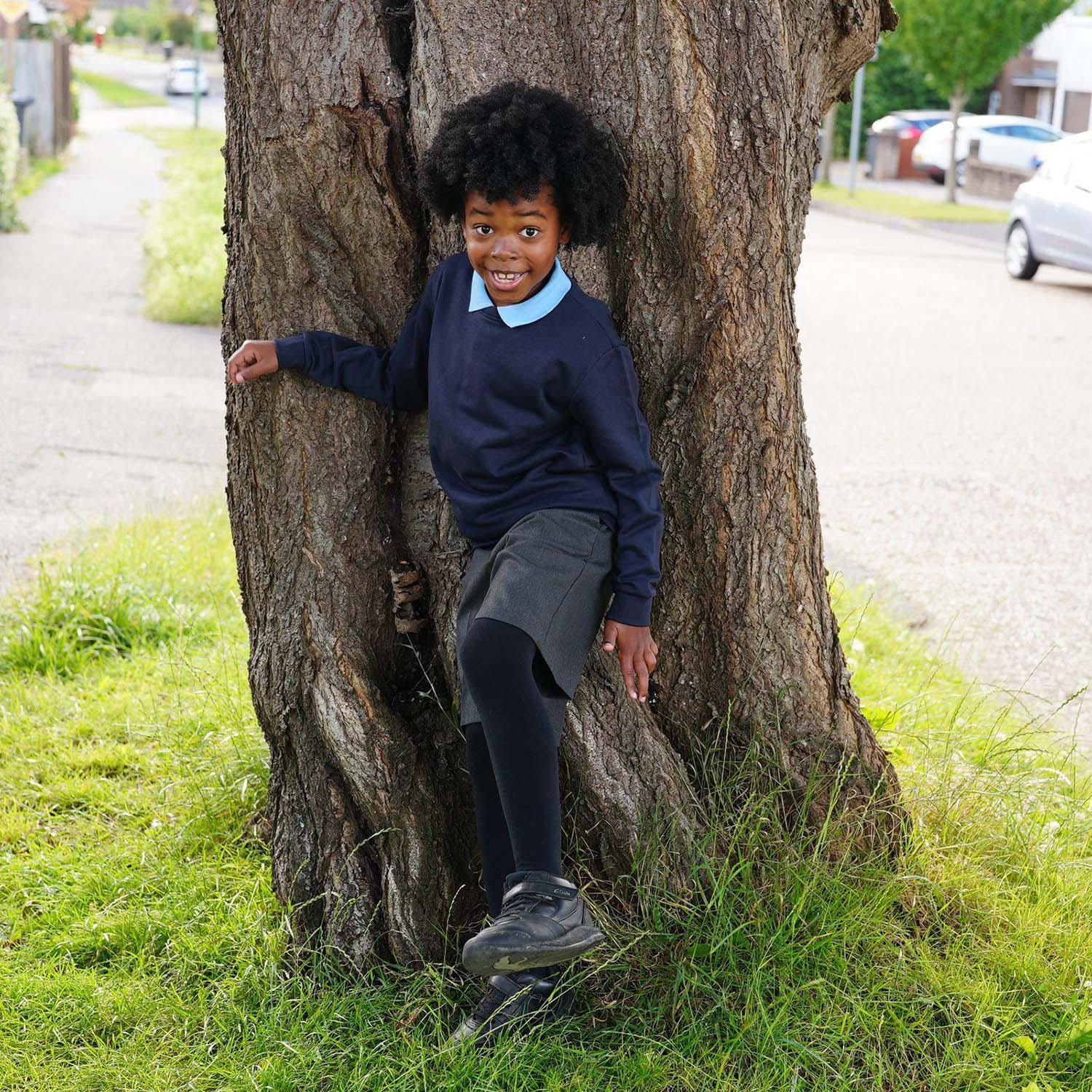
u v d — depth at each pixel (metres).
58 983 2.83
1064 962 2.95
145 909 3.12
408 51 2.84
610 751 2.89
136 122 37.88
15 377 9.12
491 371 2.50
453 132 2.45
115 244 15.16
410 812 2.89
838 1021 2.70
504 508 2.57
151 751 4.05
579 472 2.55
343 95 2.75
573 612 2.50
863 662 4.76
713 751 3.07
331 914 2.90
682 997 2.72
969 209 25.98
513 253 2.44
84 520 6.29
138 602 5.09
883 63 38.31
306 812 2.99
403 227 2.86
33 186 19.92
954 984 2.83
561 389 2.49
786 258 2.90
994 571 6.33
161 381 9.36
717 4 2.68
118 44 94.50
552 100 2.46
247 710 4.10
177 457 7.50
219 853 3.40
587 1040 2.68
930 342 12.40
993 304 14.82
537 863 2.41
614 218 2.64
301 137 2.77
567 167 2.43
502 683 2.41
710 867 2.88
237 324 3.00
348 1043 2.66
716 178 2.73
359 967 2.85
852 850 3.08
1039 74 36.69
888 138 33.62
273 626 2.99
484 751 2.63
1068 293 15.74
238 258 2.96
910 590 6.03
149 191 20.62
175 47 82.12
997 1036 2.70
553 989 2.70
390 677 3.05
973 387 10.49
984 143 29.84
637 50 2.69
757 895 2.86
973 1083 2.60
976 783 3.55
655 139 2.70
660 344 2.85
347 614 2.94
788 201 2.87
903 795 3.47
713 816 2.98
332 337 2.83
